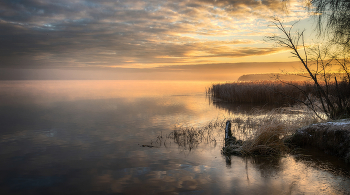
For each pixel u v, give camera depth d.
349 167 4.61
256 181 4.18
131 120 12.25
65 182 4.46
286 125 7.27
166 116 13.53
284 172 4.53
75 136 8.64
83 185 4.30
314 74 7.58
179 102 21.70
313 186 3.85
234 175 4.52
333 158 5.17
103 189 4.11
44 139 8.21
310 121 7.96
